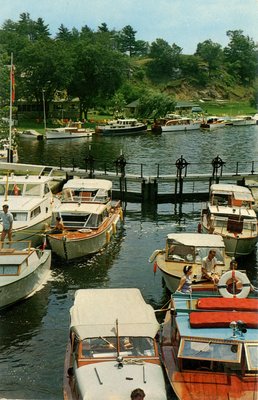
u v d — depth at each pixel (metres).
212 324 15.74
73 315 16.64
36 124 118.69
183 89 173.38
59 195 38.88
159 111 139.12
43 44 121.00
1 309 23.16
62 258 29.58
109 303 17.42
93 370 14.84
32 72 121.06
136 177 48.06
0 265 23.53
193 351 15.30
